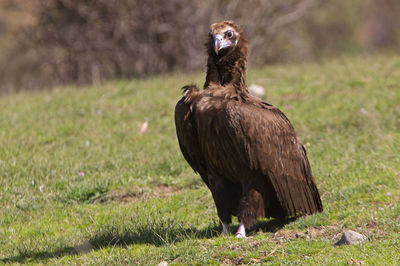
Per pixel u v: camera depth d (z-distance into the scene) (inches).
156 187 1326.3
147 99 2193.7
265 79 2507.4
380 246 812.6
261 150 905.5
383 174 1192.2
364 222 932.0
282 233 943.7
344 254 791.7
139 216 1095.6
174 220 1072.2
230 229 1015.6
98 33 3585.1
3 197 1263.5
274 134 929.5
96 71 3612.2
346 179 1202.6
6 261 915.4
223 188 959.0
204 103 897.5
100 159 1492.4
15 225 1127.6
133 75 3484.3
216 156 914.1
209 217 1104.2
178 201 1200.8
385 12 5816.9
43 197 1267.2
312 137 1587.1
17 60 4018.2
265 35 3777.1
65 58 3705.7
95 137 1718.8
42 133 1779.0
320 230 937.5
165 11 3479.3
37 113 2068.2
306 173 997.2
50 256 929.5
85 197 1285.7
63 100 2297.0
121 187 1312.7
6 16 4212.6
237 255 828.0
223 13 3535.9
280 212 1013.2
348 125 1674.5
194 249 858.8
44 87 3639.3
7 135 1760.6
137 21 3501.5
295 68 2881.4
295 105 1973.4
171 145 1611.7
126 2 3508.9
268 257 810.2
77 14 3572.8
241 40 977.5
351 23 5305.1
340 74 2486.5
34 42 3730.3
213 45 962.7
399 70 2493.8
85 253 927.0
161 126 1825.8
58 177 1381.6
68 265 866.8
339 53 4943.4
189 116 916.6
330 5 5004.9
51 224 1127.6
